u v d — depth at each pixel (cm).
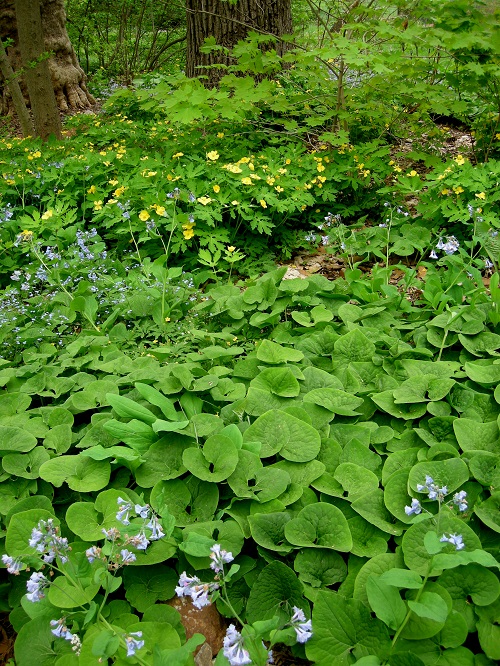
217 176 506
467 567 190
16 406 293
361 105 621
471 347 311
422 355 313
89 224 560
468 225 464
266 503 223
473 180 482
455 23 545
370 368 301
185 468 236
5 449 246
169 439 246
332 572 207
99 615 187
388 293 364
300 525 212
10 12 1025
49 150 665
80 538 226
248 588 211
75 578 197
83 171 558
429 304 359
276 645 204
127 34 1407
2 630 222
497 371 281
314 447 244
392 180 628
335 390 275
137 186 505
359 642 185
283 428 251
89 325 399
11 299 423
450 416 253
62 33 1090
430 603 167
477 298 348
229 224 509
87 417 292
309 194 517
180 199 487
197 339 364
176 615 198
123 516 189
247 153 585
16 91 790
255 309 375
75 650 176
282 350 307
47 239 510
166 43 1379
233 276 487
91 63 1429
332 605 189
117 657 182
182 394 282
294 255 527
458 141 773
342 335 326
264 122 665
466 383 285
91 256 443
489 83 609
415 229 475
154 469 239
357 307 354
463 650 179
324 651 184
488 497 222
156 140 658
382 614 177
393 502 218
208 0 762
